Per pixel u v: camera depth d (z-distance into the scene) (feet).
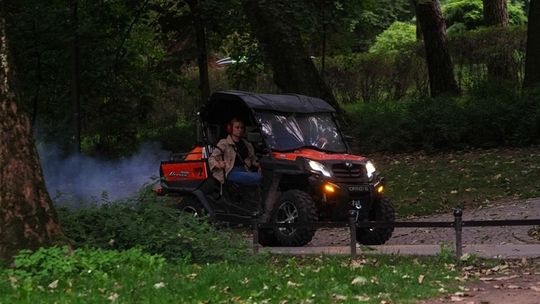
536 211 49.11
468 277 31.48
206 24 78.59
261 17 72.90
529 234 44.01
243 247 39.27
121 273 31.22
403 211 55.88
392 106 83.51
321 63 91.45
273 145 45.14
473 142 71.51
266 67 81.66
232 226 45.93
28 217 32.24
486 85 79.87
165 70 83.30
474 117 71.46
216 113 49.24
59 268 30.81
